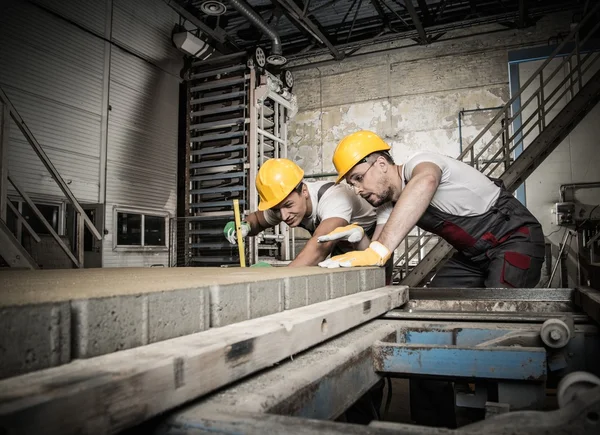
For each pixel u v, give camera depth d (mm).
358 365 1132
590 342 1423
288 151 9617
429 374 1209
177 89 8117
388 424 574
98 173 6613
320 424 561
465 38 8438
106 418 505
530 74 7992
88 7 6520
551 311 1915
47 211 5918
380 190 2400
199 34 8562
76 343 628
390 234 2062
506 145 5734
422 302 2059
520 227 2764
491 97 8211
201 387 663
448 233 2818
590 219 7035
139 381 553
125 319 696
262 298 1075
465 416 1384
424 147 8562
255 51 7336
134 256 7098
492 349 1161
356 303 1361
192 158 7676
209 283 935
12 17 5559
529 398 1141
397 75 8898
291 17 8367
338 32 9117
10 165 5445
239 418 603
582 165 7562
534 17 8016
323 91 9438
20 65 5641
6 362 529
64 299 619
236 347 751
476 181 2658
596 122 7543
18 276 1191
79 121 6363
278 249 7918
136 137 7246
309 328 1024
